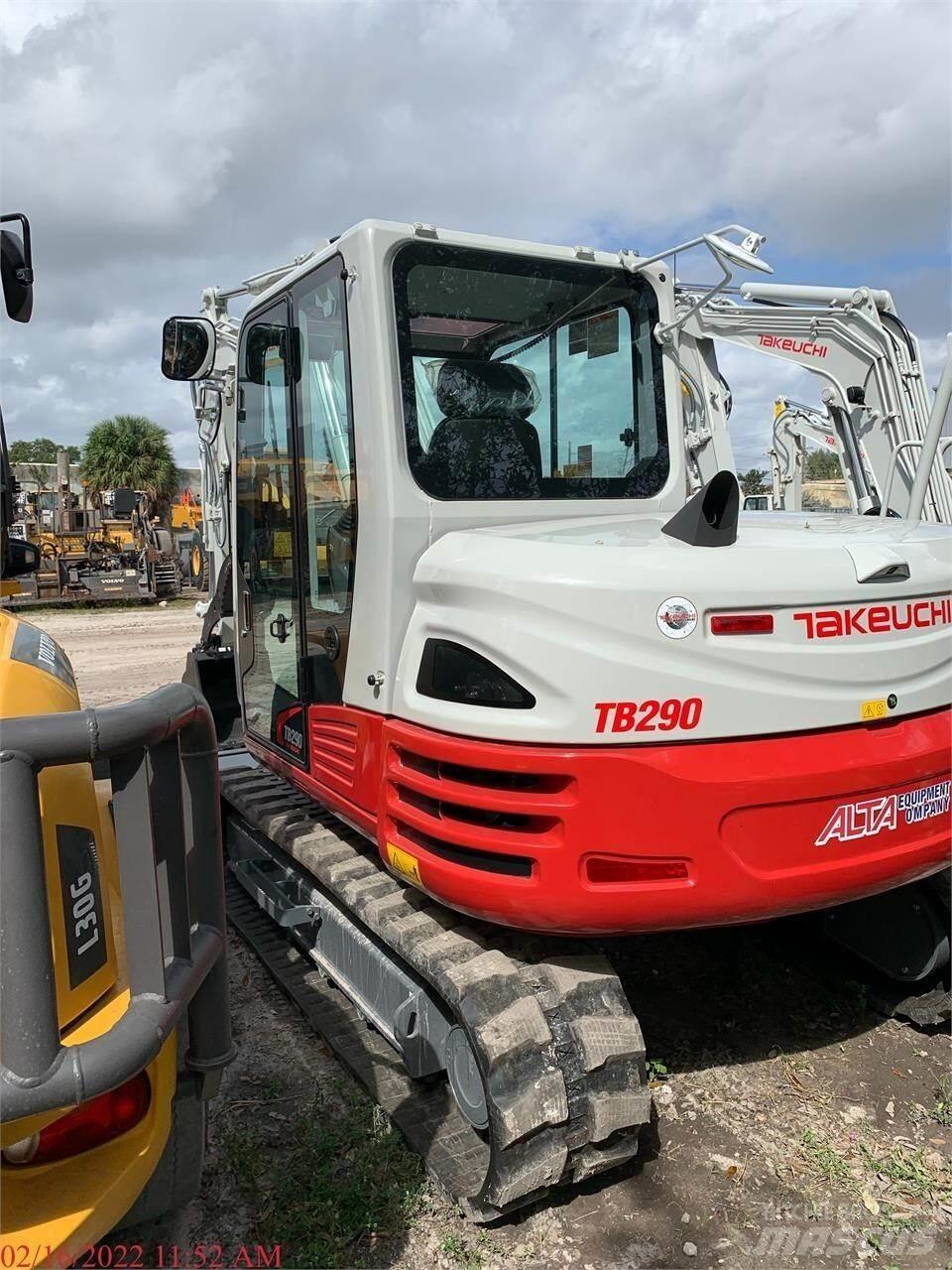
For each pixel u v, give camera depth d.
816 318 5.34
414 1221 2.57
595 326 3.36
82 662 12.48
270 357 3.70
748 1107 3.06
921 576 2.80
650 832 2.45
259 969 3.97
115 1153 1.83
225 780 4.58
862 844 2.66
